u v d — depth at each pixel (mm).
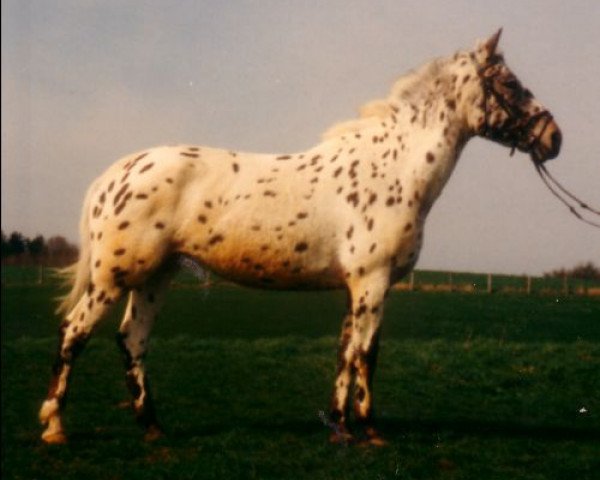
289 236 6387
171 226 6367
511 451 5953
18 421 6996
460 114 6695
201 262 6570
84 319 6359
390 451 5977
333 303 16891
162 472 5492
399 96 6785
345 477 5379
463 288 13219
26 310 12906
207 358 10711
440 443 6195
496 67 6695
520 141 6762
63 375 6355
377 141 6621
